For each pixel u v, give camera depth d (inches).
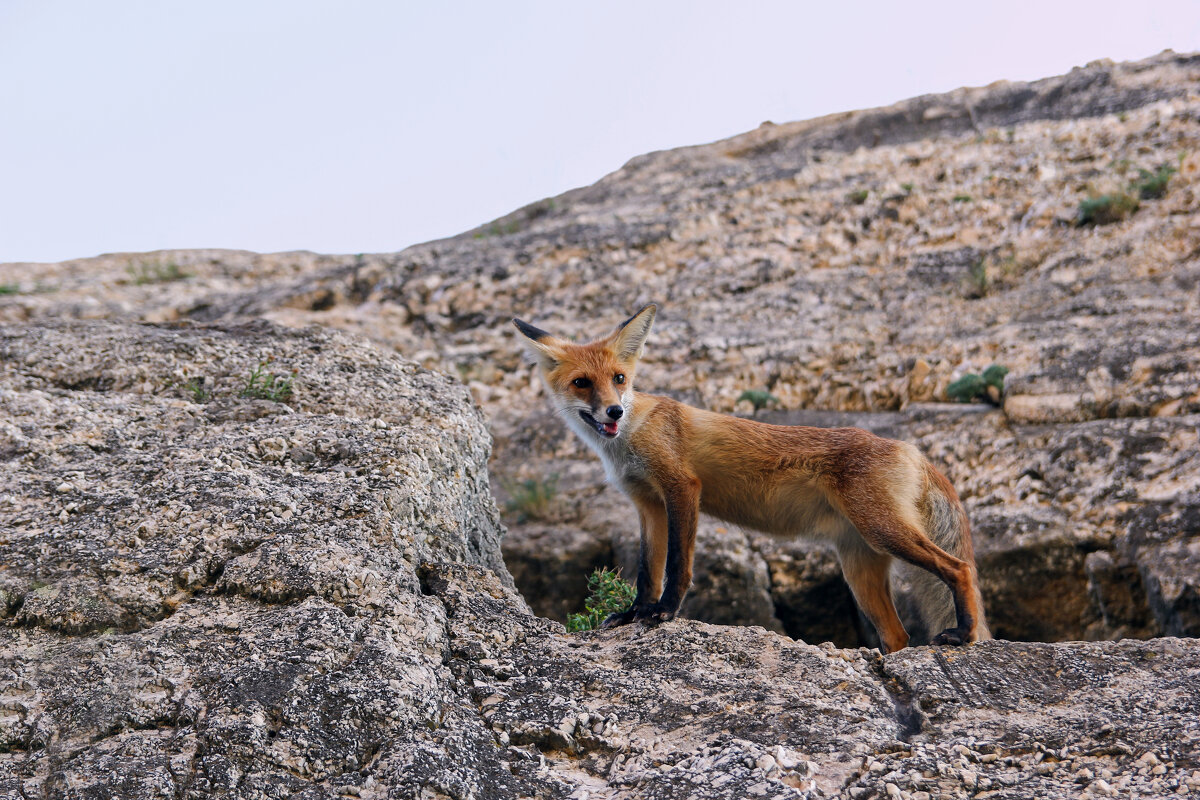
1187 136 675.4
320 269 856.9
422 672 151.7
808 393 521.0
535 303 682.8
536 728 143.6
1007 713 149.3
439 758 131.4
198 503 191.9
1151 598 317.1
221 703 138.6
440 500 229.5
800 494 225.0
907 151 818.2
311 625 156.3
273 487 202.7
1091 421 415.5
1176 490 349.7
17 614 162.1
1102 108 792.9
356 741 135.6
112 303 754.8
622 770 136.9
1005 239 622.5
